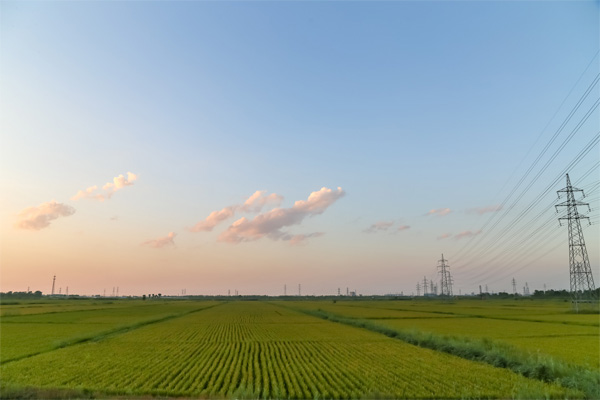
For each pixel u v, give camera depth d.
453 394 20.69
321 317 85.19
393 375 25.20
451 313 89.88
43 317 78.00
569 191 84.38
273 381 22.28
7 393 19.88
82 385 22.08
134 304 158.88
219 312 107.12
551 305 134.00
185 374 25.50
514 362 27.55
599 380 21.77
